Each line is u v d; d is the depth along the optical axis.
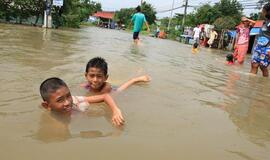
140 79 5.00
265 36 7.76
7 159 2.19
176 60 9.03
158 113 3.47
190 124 3.22
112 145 2.55
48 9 22.58
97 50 8.98
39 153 2.31
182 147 2.63
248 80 6.73
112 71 5.82
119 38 17.28
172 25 54.31
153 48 12.79
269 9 7.79
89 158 2.30
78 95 3.96
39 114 3.12
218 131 3.10
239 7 41.56
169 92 4.51
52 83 3.21
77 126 2.91
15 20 24.27
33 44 8.91
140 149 2.52
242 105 4.21
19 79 4.35
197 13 43.19
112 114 3.32
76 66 5.76
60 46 9.09
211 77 6.45
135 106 3.67
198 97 4.40
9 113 3.06
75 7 32.69
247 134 3.11
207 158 2.47
